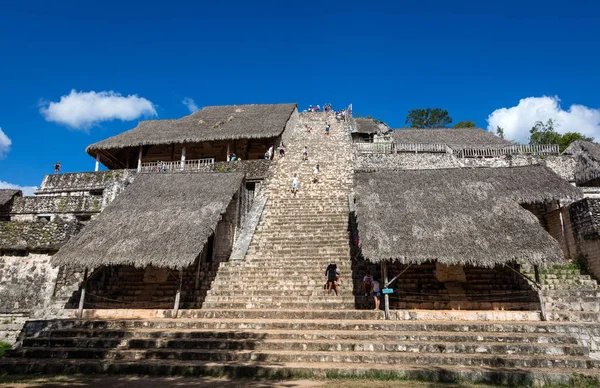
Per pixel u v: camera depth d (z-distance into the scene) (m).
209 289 11.83
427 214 11.13
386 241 10.11
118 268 13.35
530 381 6.54
